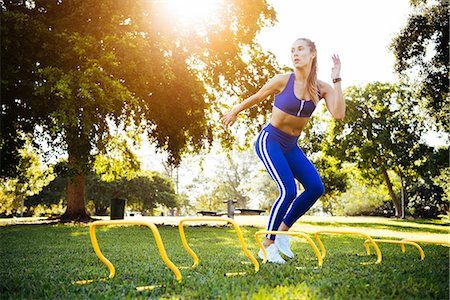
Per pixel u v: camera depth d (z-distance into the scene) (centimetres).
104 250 709
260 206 5959
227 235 1116
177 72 1541
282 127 544
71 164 1577
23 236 1009
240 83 1786
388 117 3375
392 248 827
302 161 559
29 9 1497
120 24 1461
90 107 1291
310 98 536
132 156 2283
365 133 3422
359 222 2478
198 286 351
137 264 517
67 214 1825
